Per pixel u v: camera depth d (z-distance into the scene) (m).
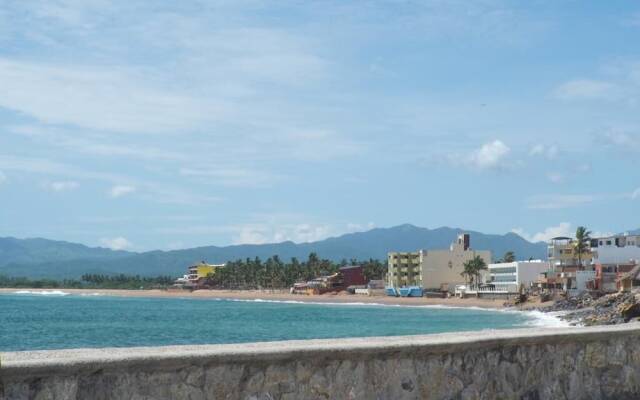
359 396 8.23
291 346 7.98
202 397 7.27
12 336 61.66
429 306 176.38
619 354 10.68
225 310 142.00
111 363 6.72
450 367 8.94
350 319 109.06
